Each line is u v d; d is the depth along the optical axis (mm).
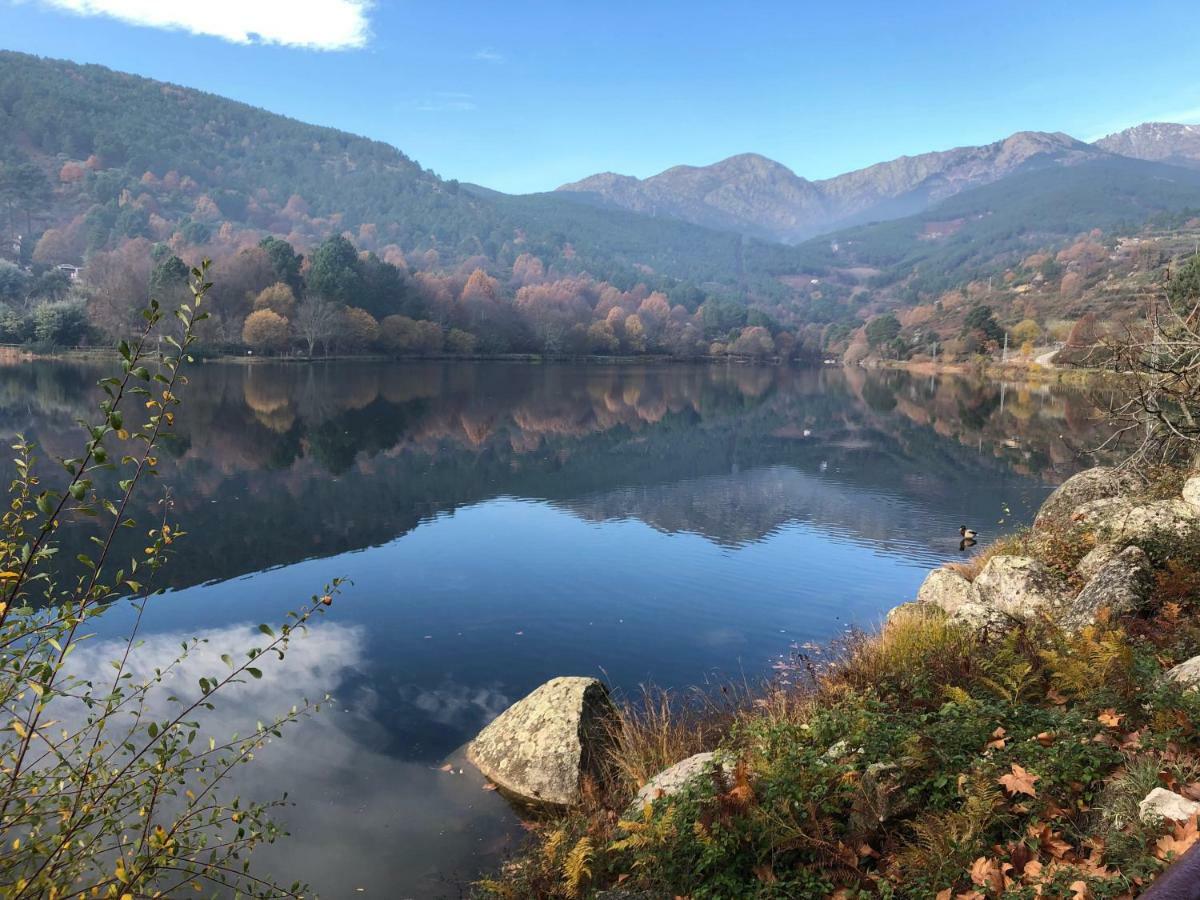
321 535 22156
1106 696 6180
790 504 29031
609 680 12477
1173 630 8289
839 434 53250
